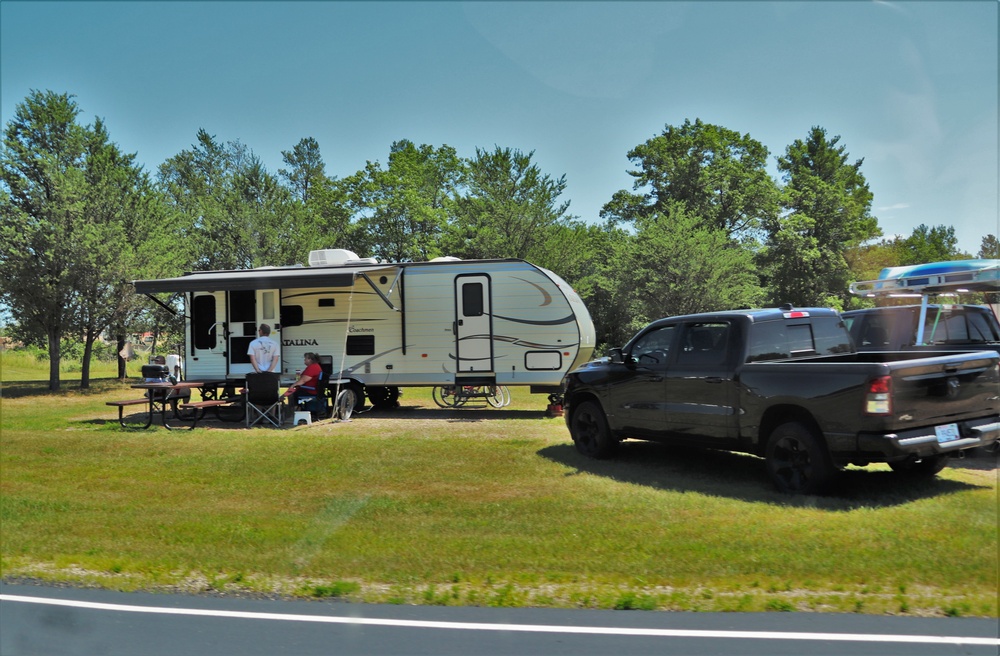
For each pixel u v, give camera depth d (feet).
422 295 44.50
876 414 20.35
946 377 21.35
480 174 111.14
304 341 45.70
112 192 79.46
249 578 16.28
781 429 22.72
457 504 22.52
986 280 29.40
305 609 14.44
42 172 76.13
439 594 15.11
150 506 23.20
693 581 15.55
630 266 107.14
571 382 29.96
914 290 31.89
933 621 13.33
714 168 125.59
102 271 74.23
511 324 43.47
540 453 30.48
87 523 21.17
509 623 13.53
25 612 14.37
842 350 26.21
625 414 27.68
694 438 25.35
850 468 26.22
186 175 116.47
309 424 40.27
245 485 26.00
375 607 14.52
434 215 120.57
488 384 43.65
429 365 44.45
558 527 19.86
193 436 36.60
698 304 102.99
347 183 136.87
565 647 12.40
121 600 15.06
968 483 24.02
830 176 122.31
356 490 24.71
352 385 45.47
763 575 15.80
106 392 71.72
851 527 19.08
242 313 46.14
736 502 22.00
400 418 43.60
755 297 104.99
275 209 100.53
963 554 16.80
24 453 32.50
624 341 109.81
